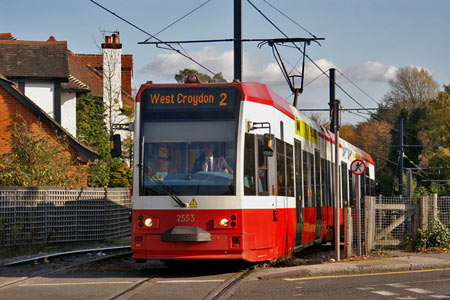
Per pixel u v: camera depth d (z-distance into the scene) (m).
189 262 15.84
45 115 25.05
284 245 14.93
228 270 14.16
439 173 67.38
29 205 19.50
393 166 75.88
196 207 12.97
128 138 42.38
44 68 31.66
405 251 17.73
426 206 18.06
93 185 26.73
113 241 23.20
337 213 16.09
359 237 16.91
